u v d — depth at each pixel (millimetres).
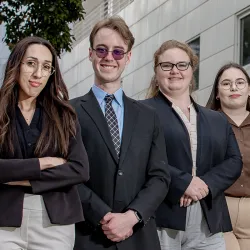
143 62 19078
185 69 5000
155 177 4375
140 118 4484
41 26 14109
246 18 14547
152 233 4301
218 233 4812
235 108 5656
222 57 15211
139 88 19125
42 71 3922
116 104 4535
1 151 3775
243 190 5402
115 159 4289
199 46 16359
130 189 4277
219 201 4828
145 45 19109
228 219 4902
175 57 4988
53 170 3760
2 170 3664
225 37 15148
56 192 3814
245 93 5648
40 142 3812
